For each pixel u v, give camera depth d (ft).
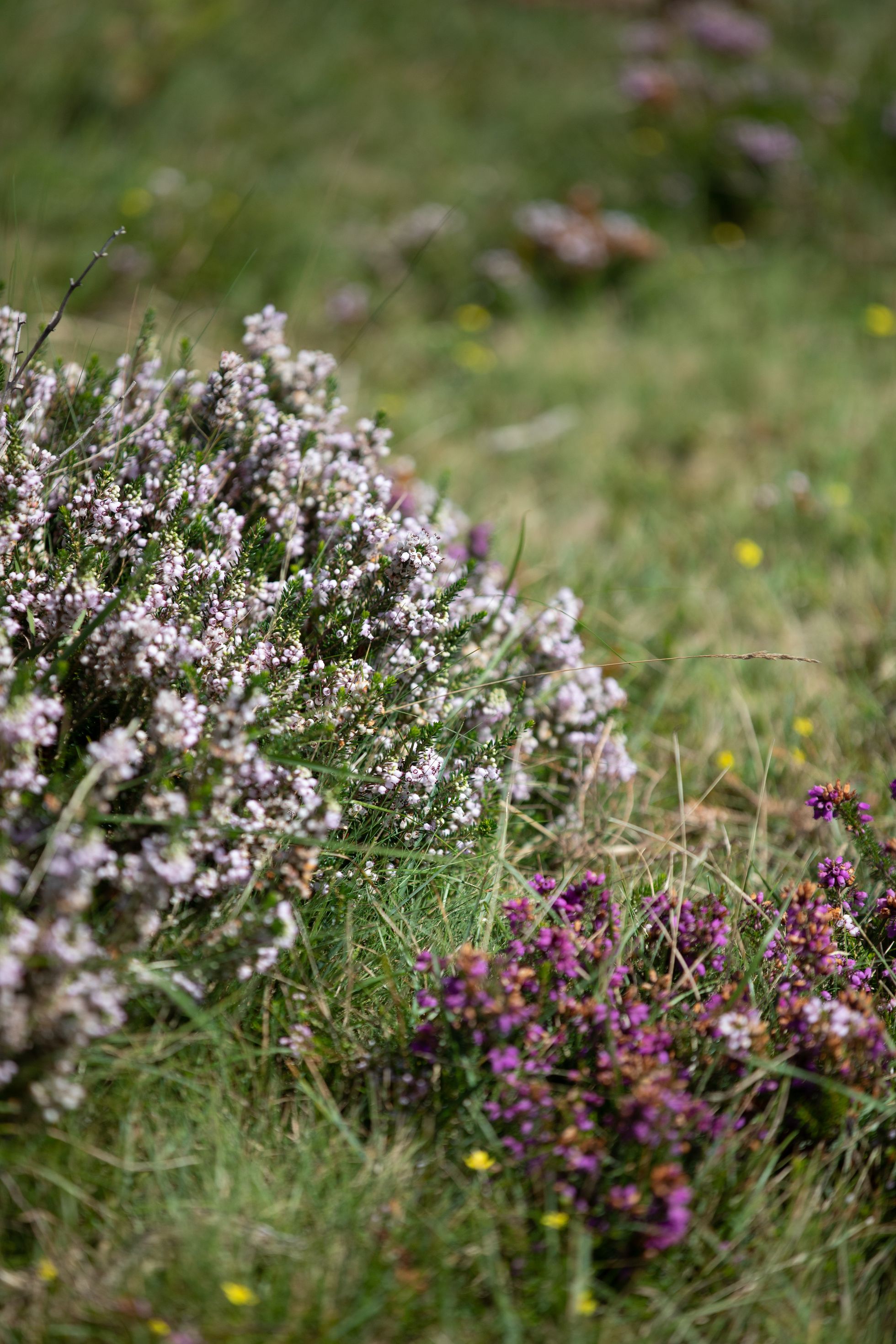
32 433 8.93
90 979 5.89
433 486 15.33
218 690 7.80
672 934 8.09
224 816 6.86
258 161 26.99
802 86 32.45
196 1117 6.55
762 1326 6.17
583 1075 6.94
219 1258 5.80
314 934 7.66
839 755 11.92
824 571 15.60
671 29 36.27
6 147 24.36
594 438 19.62
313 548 9.75
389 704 8.68
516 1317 5.79
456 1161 6.69
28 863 6.56
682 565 15.74
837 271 26.99
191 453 9.12
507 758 9.63
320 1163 6.57
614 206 28.35
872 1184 7.09
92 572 7.71
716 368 21.94
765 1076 7.07
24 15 28.09
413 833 8.36
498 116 30.86
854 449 18.93
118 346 15.80
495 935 8.34
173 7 29.96
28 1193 6.03
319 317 22.16
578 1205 6.25
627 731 11.57
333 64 31.65
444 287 24.62
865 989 8.02
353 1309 5.81
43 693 7.14
